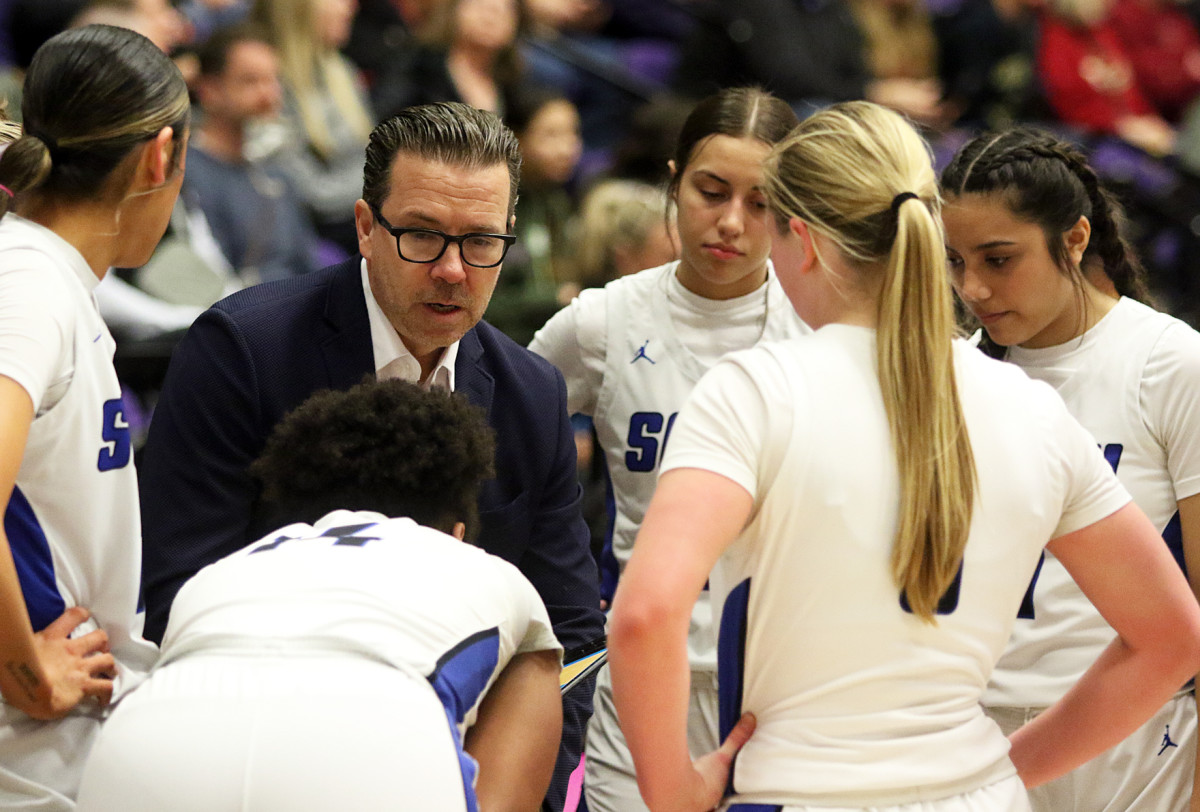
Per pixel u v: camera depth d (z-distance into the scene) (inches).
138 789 141.4
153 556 210.2
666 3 687.7
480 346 231.9
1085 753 175.9
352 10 551.5
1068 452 165.0
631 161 443.8
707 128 255.9
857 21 629.9
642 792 158.1
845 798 155.3
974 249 224.8
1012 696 231.6
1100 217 235.6
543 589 236.4
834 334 163.6
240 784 139.9
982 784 160.2
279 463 171.9
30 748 183.0
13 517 180.9
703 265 260.1
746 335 270.8
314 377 217.3
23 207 182.2
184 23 496.4
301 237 446.0
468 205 203.9
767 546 157.8
